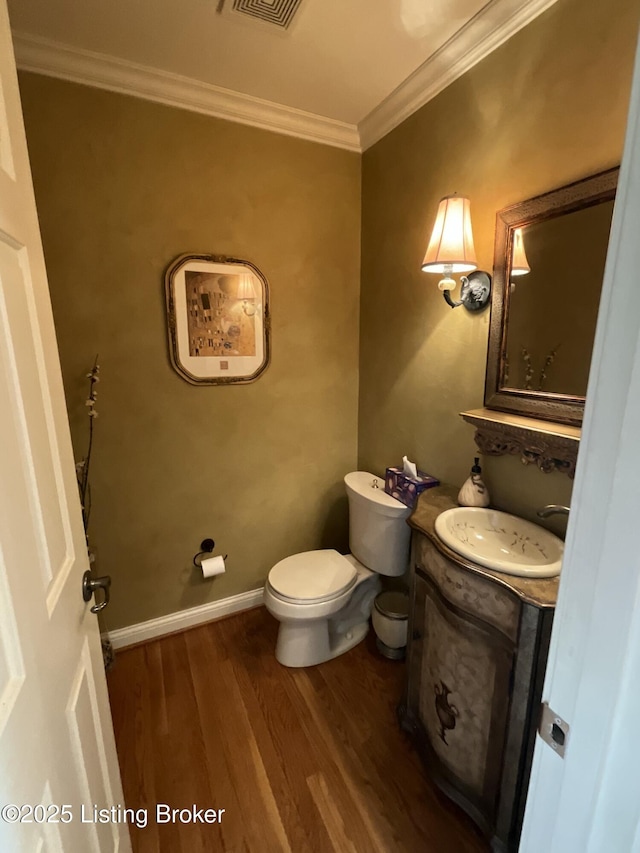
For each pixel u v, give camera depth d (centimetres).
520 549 133
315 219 208
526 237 134
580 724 48
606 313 42
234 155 186
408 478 183
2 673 54
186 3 131
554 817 54
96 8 133
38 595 66
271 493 224
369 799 135
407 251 189
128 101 165
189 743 154
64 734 73
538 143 129
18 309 68
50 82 153
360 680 183
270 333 206
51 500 77
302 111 189
